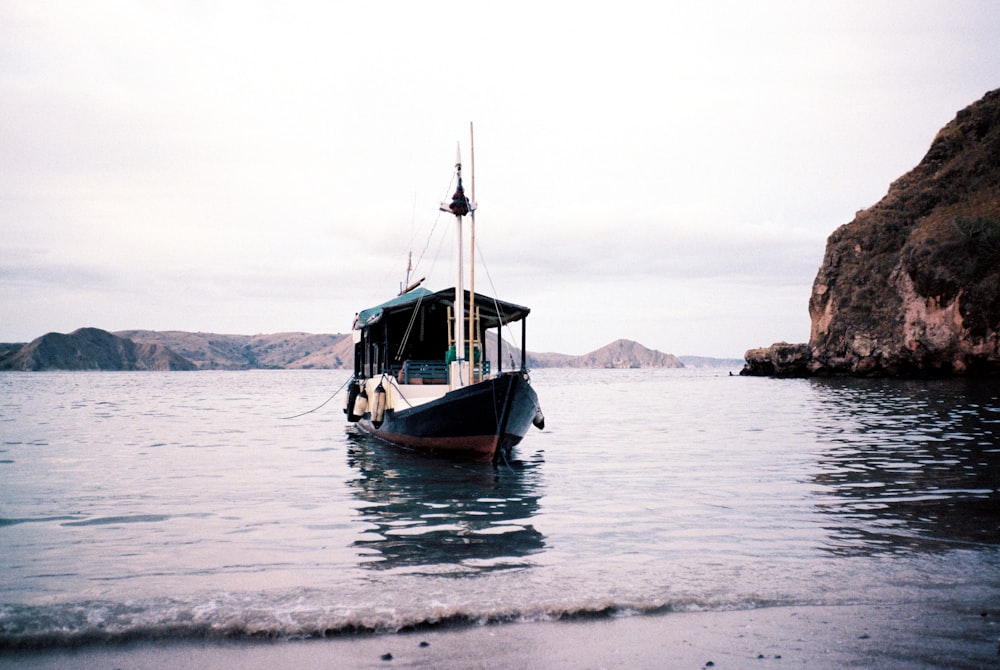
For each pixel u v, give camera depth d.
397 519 12.60
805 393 63.19
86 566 9.46
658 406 51.78
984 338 81.06
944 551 9.77
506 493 15.30
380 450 24.08
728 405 50.09
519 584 8.33
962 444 22.64
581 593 7.93
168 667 6.10
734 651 6.38
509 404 19.12
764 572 8.82
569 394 81.62
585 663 6.14
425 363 23.42
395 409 22.56
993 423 30.12
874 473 17.06
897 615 7.25
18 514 13.24
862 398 51.84
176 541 10.96
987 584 8.23
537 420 23.12
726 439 26.39
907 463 18.61
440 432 20.80
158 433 31.78
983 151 103.25
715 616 7.28
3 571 9.22
